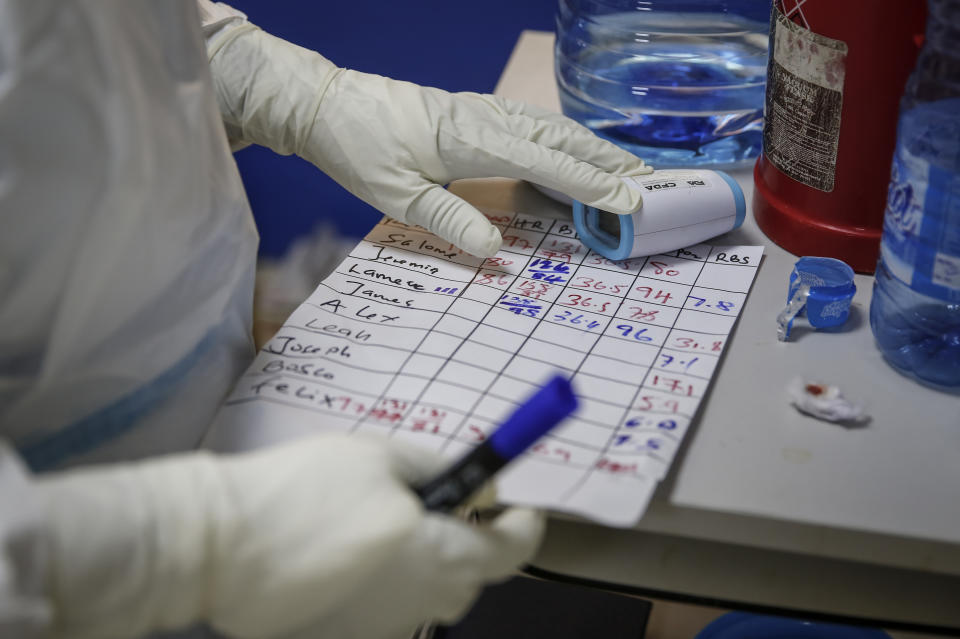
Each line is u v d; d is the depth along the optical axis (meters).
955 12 0.53
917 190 0.56
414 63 1.80
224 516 0.40
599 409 0.59
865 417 0.59
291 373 0.63
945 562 0.52
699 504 0.54
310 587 0.41
